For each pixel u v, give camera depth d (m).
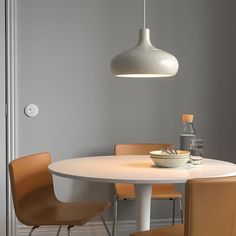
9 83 3.71
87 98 3.86
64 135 3.84
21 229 3.80
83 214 2.83
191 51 4.01
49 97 3.80
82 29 3.83
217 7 4.03
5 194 3.73
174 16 3.96
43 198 3.02
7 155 3.73
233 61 4.07
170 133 4.00
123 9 3.88
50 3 3.77
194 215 2.02
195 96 4.03
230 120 4.07
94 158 3.09
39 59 3.77
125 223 3.95
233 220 2.09
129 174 2.43
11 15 3.69
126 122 3.93
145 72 2.52
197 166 2.74
